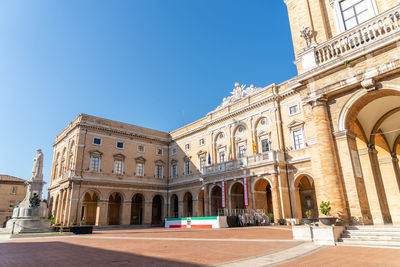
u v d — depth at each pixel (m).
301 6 17.67
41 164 33.00
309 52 15.63
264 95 35.97
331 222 12.38
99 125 43.91
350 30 13.95
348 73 13.88
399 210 18.56
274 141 33.53
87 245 14.59
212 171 37.91
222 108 41.84
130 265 8.22
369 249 10.09
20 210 28.59
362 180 13.74
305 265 7.58
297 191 30.55
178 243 14.36
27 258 10.27
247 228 25.69
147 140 49.88
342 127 14.09
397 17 12.56
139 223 50.59
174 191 48.19
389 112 17.22
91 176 41.50
